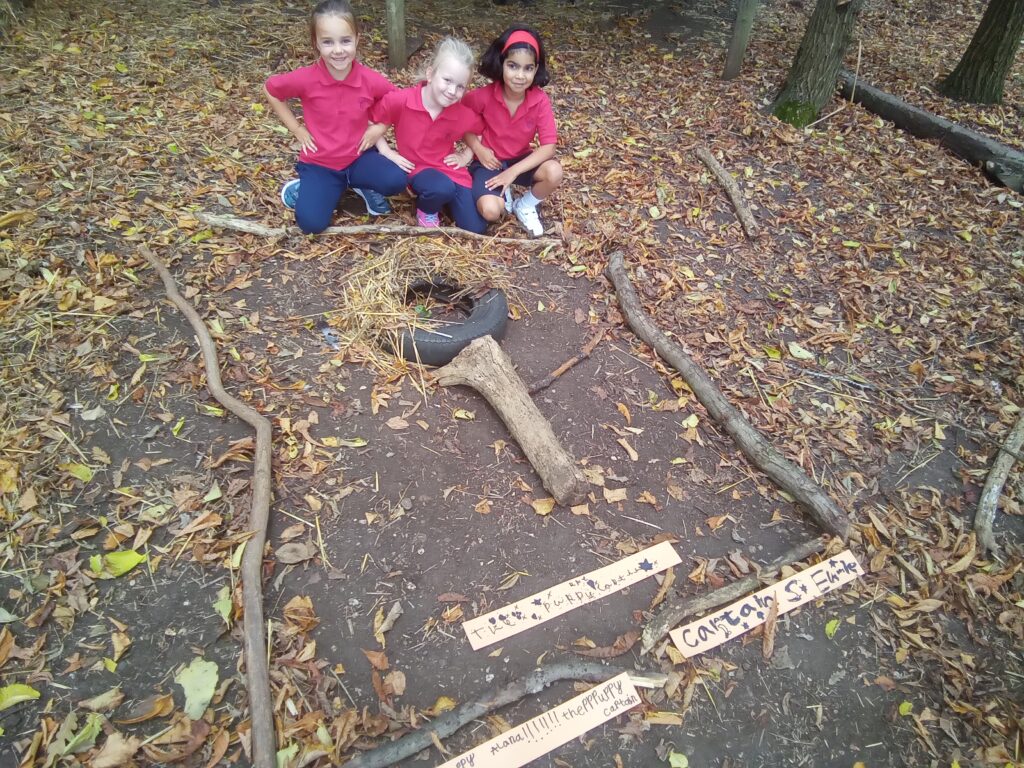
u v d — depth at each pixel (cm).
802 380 314
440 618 213
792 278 377
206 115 441
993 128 550
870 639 222
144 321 295
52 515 223
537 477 259
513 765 185
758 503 261
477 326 302
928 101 585
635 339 327
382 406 277
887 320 355
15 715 179
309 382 281
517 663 206
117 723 180
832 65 515
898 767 194
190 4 595
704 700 203
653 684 204
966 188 469
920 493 271
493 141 370
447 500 246
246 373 279
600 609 222
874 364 328
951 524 259
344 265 340
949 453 288
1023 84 638
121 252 327
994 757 196
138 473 238
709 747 193
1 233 322
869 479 274
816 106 528
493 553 232
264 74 503
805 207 435
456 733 189
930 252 405
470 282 334
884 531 253
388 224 372
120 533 220
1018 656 221
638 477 264
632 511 252
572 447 273
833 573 238
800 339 338
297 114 458
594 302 346
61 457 239
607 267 362
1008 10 549
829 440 287
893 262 396
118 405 260
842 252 399
